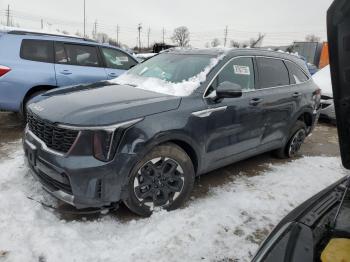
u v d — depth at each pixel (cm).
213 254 266
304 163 499
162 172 300
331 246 131
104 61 636
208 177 414
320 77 863
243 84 383
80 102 297
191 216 312
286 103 440
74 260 242
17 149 461
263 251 146
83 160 259
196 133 317
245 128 378
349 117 135
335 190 187
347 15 118
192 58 386
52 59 572
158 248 264
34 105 321
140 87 360
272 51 450
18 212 293
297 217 163
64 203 316
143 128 276
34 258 241
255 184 404
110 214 306
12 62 530
